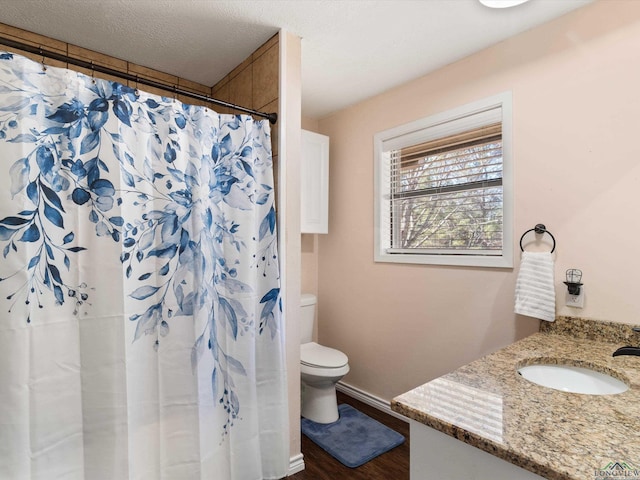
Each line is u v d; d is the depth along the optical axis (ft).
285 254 6.08
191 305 4.94
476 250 6.75
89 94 4.29
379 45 6.39
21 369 3.79
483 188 6.66
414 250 7.88
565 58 5.44
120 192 4.36
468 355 6.70
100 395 4.23
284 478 5.90
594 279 5.10
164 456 4.71
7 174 3.76
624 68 4.88
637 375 3.70
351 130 9.16
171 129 4.85
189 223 5.00
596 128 5.12
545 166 5.65
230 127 5.56
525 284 5.55
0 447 3.67
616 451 2.27
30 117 3.89
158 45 6.42
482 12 5.44
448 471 2.78
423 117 7.51
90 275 4.23
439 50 6.55
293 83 6.12
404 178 8.17
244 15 5.54
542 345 4.76
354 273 9.05
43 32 5.96
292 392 6.20
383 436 7.15
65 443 4.05
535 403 2.98
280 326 5.83
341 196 9.43
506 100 6.13
